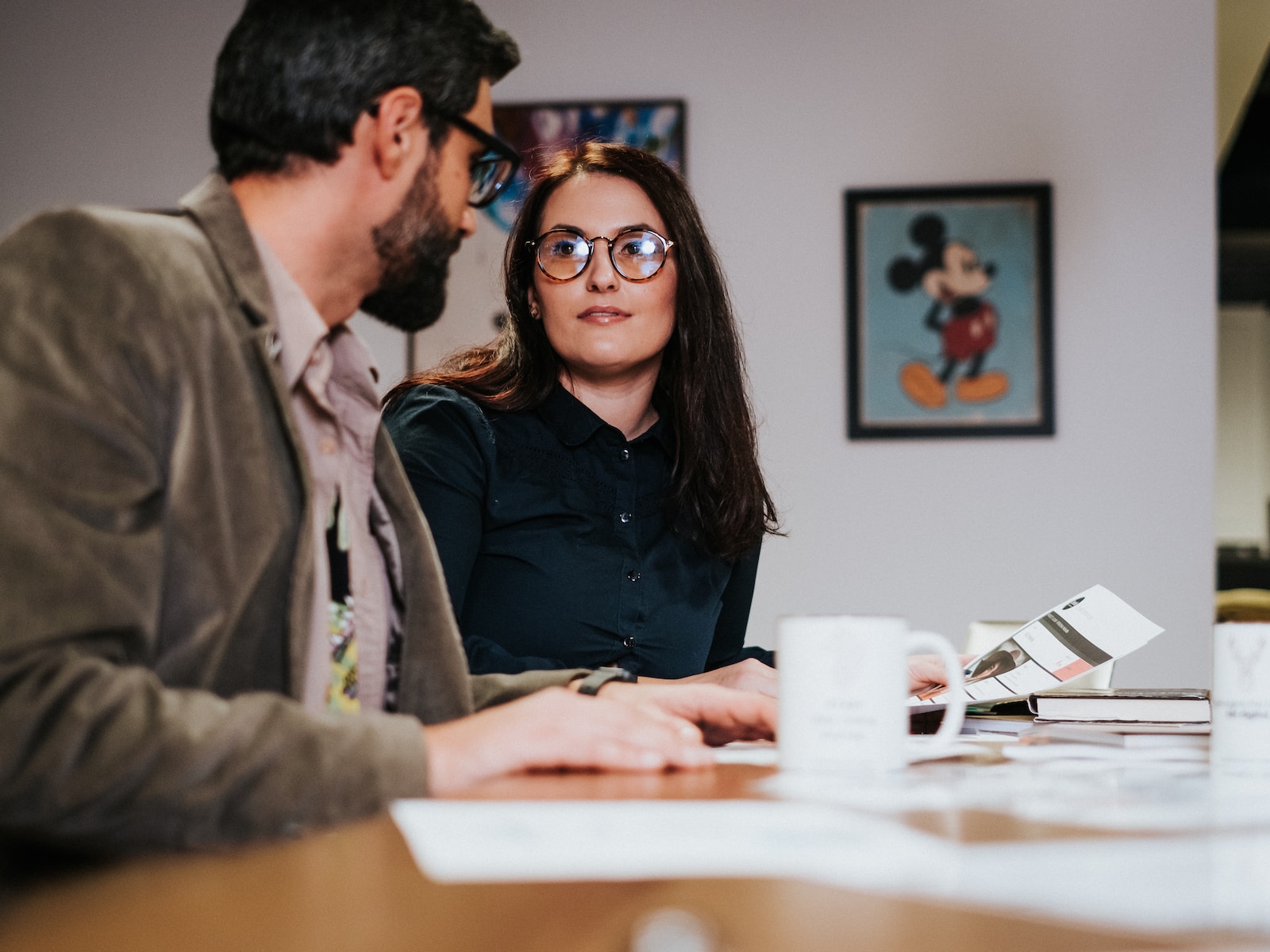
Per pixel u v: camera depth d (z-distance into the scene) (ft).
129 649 2.54
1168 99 12.40
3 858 2.30
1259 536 38.86
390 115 3.39
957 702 3.11
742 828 1.97
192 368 2.88
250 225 3.43
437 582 3.91
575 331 5.95
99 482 2.54
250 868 1.73
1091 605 4.47
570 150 6.34
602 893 1.53
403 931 1.34
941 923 1.39
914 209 12.41
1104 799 2.42
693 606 6.15
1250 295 37.60
